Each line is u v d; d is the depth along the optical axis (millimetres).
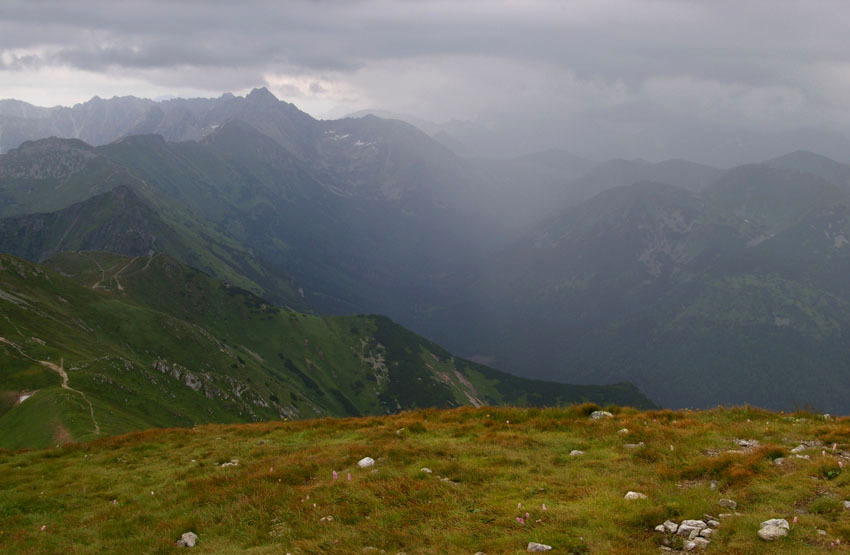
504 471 16750
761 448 16062
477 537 12375
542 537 11680
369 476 16891
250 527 14492
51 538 15461
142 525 15781
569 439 20297
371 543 12633
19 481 21609
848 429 17562
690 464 15883
